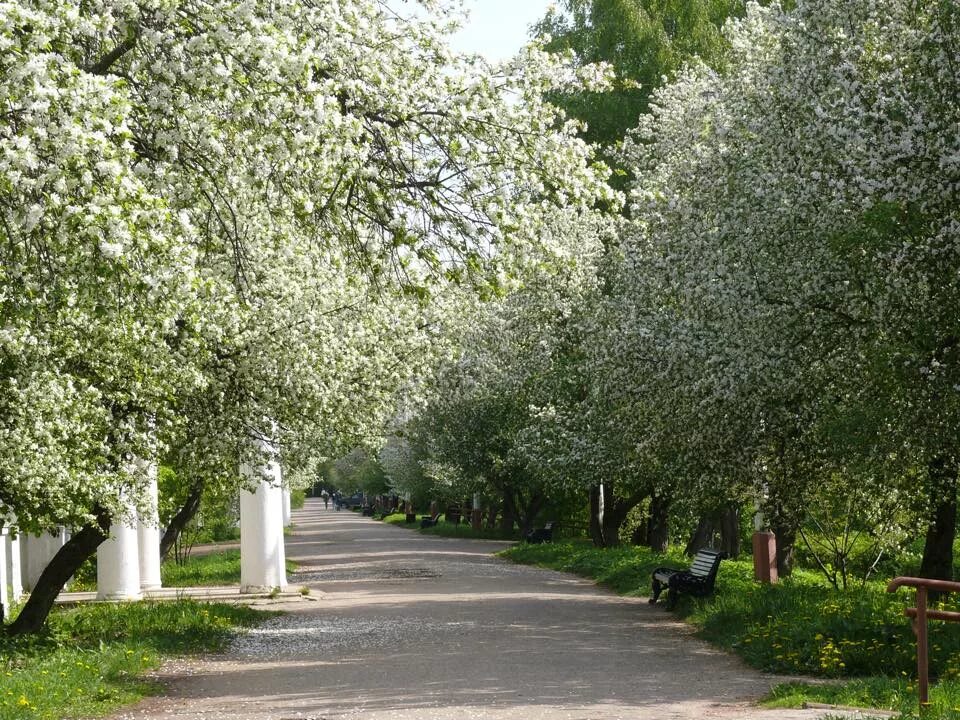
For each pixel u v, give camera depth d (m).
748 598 17.44
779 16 15.77
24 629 15.75
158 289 8.48
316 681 12.54
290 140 9.26
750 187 15.99
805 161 15.22
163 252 8.22
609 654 14.42
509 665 13.39
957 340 13.41
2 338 9.57
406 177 10.42
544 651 14.77
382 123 10.24
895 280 13.05
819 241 15.08
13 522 13.66
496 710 9.96
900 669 11.66
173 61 8.75
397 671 13.12
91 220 7.13
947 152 12.73
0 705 9.95
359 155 9.67
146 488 15.62
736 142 16.94
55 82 7.38
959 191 12.67
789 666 12.48
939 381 13.29
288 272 15.16
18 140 7.00
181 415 15.45
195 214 10.96
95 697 11.13
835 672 11.93
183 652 15.20
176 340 13.71
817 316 15.17
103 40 9.23
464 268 10.45
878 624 12.79
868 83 14.30
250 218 12.88
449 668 13.23
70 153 7.18
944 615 8.73
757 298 15.55
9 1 7.20
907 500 16.47
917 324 13.27
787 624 13.96
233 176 10.42
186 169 9.74
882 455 14.60
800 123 15.47
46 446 12.45
